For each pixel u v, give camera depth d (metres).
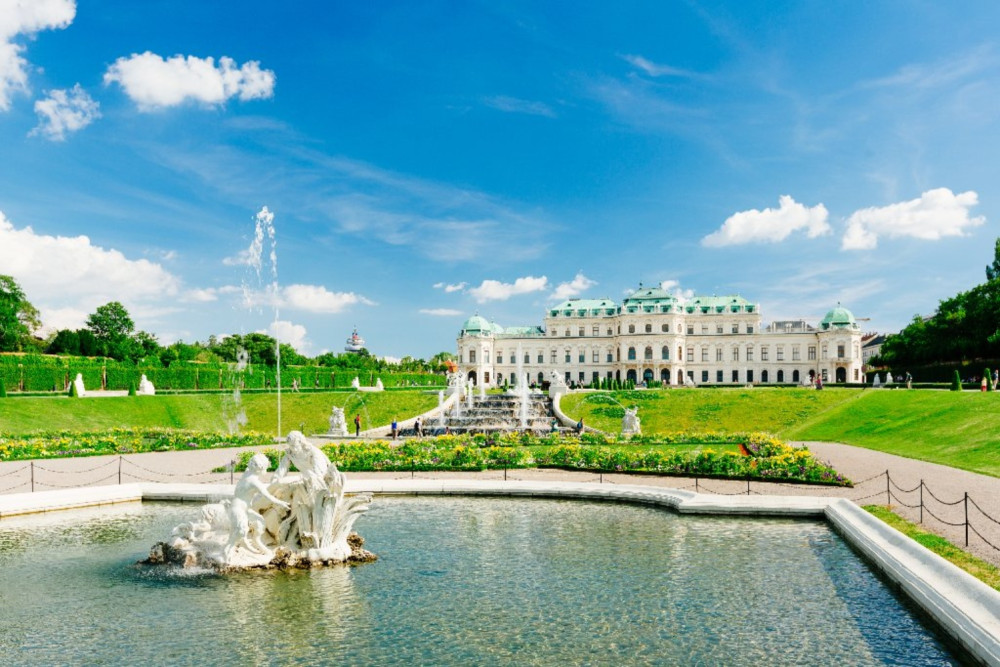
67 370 74.12
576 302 165.25
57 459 38.09
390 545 20.03
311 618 14.34
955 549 17.06
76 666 12.07
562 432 57.28
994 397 49.78
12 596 15.64
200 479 31.55
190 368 86.00
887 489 25.45
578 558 18.62
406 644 13.04
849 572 17.17
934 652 12.59
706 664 12.20
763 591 15.86
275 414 72.62
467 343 157.75
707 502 23.97
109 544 20.22
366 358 167.00
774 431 61.47
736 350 148.00
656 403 74.06
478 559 18.59
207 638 13.29
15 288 95.75
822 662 12.23
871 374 159.38
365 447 35.38
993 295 84.44
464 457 33.41
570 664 12.20
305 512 18.27
